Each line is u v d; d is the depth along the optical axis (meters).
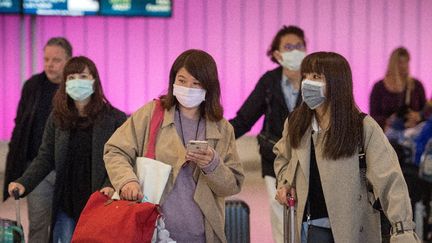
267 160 10.15
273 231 10.09
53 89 10.57
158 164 7.29
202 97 7.41
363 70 19.02
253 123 10.49
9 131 18.56
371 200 7.38
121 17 18.44
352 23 18.94
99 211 7.06
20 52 18.52
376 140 7.19
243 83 18.95
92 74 9.05
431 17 18.98
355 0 18.89
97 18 18.56
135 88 18.77
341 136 7.16
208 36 18.83
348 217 7.20
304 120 7.46
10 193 8.94
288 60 9.96
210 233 7.42
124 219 6.82
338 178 7.21
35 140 10.45
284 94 10.14
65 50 10.58
